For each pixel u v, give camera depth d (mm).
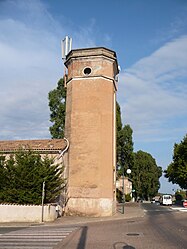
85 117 29188
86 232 16281
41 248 11234
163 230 17125
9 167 23453
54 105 42344
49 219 23266
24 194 22797
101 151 28500
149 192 86438
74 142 29047
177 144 53656
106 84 29906
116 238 14070
